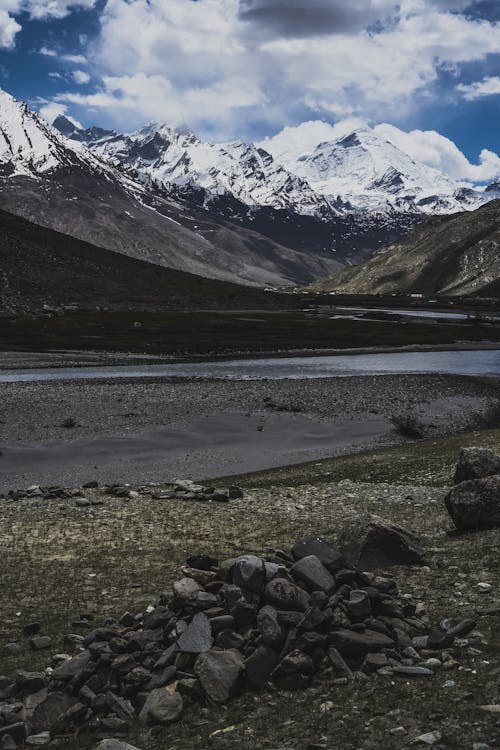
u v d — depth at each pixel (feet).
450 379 300.20
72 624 50.75
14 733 34.60
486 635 41.73
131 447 180.45
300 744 31.17
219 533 82.64
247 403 237.45
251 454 176.55
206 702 36.47
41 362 370.53
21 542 81.66
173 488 120.26
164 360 391.04
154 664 40.16
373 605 45.62
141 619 48.19
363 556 60.75
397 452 154.92
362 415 223.92
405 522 84.28
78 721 36.24
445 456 138.72
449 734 30.40
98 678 39.75
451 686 35.12
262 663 38.29
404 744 29.96
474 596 49.49
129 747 30.60
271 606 42.34
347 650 39.93
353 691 35.91
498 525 72.13
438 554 64.03
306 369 355.56
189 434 194.39
